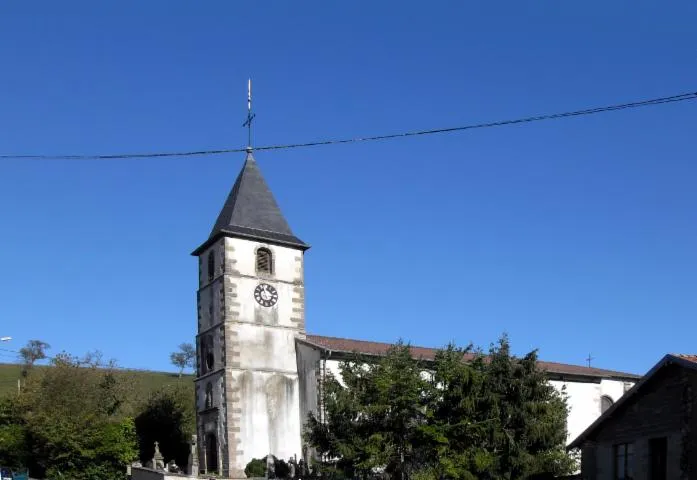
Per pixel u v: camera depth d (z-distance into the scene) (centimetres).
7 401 5091
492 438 3519
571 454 3759
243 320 4594
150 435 5331
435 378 3594
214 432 4519
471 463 3422
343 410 3519
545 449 3597
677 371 2569
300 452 4506
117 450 4759
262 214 4866
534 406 3628
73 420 4803
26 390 5228
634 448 2708
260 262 4766
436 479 3359
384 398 3444
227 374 4469
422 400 3553
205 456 4591
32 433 4759
